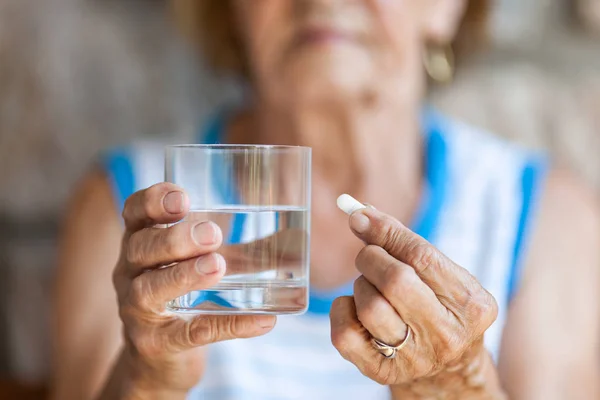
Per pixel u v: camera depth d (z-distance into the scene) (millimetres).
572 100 1413
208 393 896
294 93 868
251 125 982
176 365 626
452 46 1100
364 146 904
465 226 955
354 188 922
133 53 1489
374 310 544
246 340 903
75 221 997
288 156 565
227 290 561
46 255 1501
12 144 1484
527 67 1424
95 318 945
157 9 1485
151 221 583
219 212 562
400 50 872
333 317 575
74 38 1480
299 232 564
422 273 553
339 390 897
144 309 583
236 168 562
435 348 563
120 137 1495
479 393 624
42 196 1496
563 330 938
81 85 1486
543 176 986
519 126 1416
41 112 1480
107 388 689
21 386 1231
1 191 1489
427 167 972
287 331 904
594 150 1413
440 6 966
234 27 1063
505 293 943
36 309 1508
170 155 578
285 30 848
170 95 1492
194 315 597
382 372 578
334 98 867
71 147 1489
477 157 985
